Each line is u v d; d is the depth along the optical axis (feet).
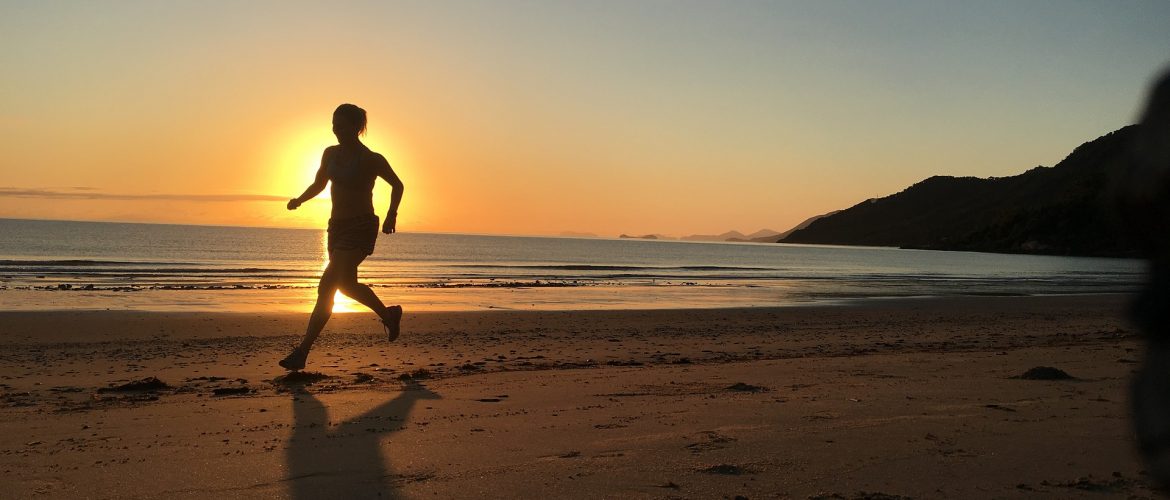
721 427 17.78
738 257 366.43
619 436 16.83
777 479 13.48
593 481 13.33
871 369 29.73
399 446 15.89
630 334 48.52
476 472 13.89
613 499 12.37
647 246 654.53
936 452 15.35
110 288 85.56
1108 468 14.19
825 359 34.12
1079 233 526.98
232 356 35.53
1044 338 47.62
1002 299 94.32
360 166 24.63
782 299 91.56
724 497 12.50
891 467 14.26
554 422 18.45
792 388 24.43
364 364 32.89
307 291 86.63
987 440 16.39
